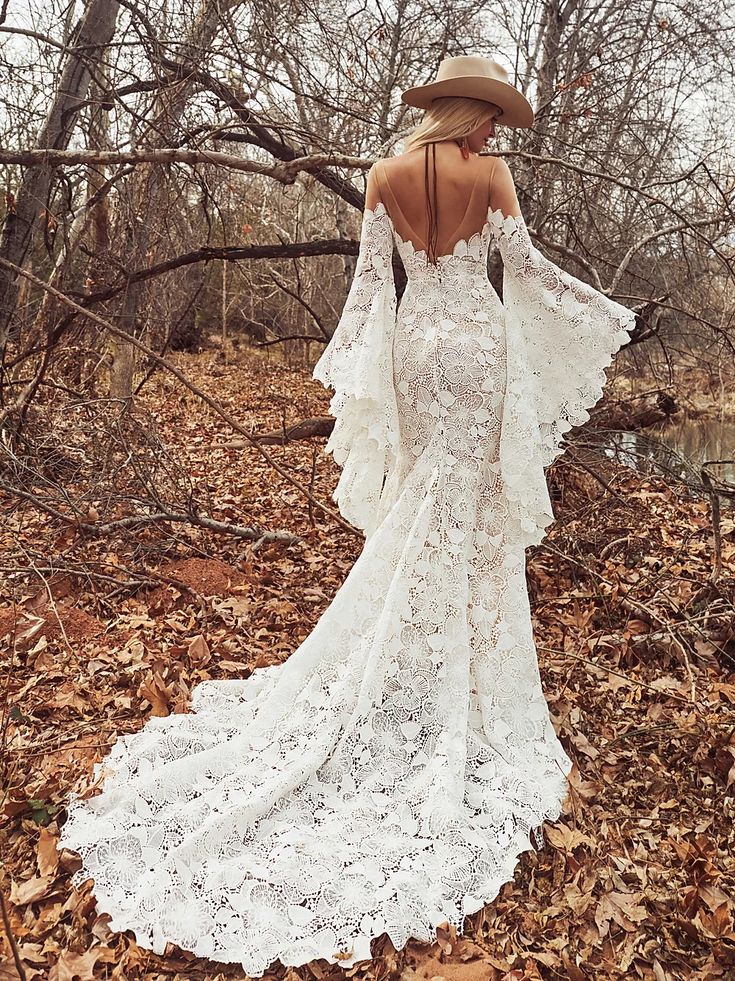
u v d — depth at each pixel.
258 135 5.54
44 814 2.49
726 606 3.88
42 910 2.16
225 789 2.51
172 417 9.77
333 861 2.28
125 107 5.00
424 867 2.27
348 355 2.85
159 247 6.86
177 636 3.70
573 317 2.77
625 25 6.01
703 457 8.26
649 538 5.16
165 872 2.21
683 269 6.24
